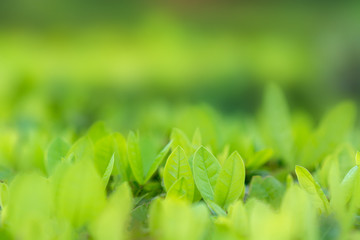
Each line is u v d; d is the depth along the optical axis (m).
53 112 2.75
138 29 6.72
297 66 5.57
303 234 0.80
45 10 7.58
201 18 7.39
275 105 1.47
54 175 0.86
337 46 5.95
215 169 0.99
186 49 5.55
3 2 7.57
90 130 1.31
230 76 5.15
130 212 0.90
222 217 0.82
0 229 0.81
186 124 1.47
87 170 0.81
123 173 1.15
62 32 7.45
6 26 7.48
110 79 4.41
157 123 2.11
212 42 6.06
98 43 6.36
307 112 5.48
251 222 0.78
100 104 3.15
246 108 5.16
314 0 6.70
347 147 1.19
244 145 1.55
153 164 1.13
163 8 7.64
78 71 4.42
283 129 1.44
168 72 4.86
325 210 0.94
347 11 6.45
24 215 0.81
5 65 3.38
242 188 0.96
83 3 7.64
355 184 0.91
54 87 2.94
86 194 0.81
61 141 1.16
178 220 0.75
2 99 2.83
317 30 6.45
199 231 0.76
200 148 0.99
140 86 4.57
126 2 7.62
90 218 0.82
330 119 1.36
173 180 0.99
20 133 2.07
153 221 0.83
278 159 1.45
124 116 2.41
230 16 7.26
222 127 1.77
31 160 1.41
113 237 0.74
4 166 1.40
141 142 1.20
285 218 0.76
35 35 7.47
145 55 5.41
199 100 4.96
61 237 0.77
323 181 1.17
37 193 0.82
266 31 6.82
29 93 2.95
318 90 5.64
